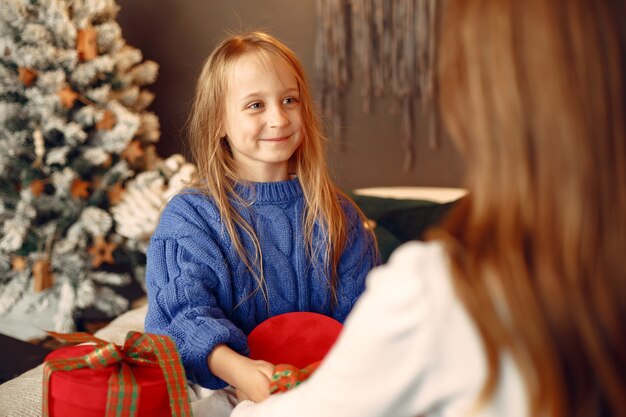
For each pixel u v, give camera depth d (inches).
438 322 23.3
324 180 59.2
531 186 23.3
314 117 60.0
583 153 22.8
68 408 41.1
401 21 112.5
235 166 58.4
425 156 117.1
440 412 24.8
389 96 116.6
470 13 24.2
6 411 51.6
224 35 124.8
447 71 25.2
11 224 99.1
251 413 29.7
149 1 126.4
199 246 53.1
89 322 123.9
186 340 47.9
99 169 108.3
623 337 23.6
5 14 97.9
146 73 113.0
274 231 56.4
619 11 23.6
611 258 23.4
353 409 24.5
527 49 23.1
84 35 102.9
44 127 101.1
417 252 24.7
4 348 76.1
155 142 130.1
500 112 23.5
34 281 103.7
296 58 59.3
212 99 57.3
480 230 24.1
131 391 40.5
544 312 23.2
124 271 129.8
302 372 40.1
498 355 23.0
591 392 23.8
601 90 23.0
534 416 22.9
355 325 24.8
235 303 54.8
